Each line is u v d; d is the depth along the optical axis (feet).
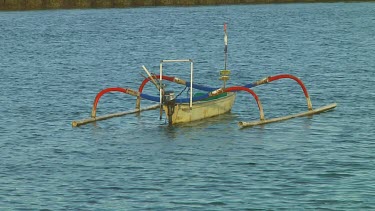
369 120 316.40
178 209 212.64
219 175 242.17
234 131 299.38
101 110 346.95
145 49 621.31
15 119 327.06
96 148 276.62
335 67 483.10
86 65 513.45
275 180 236.84
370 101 358.02
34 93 392.47
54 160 261.24
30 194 225.35
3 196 223.51
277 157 261.85
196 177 240.53
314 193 224.53
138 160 260.42
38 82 431.43
